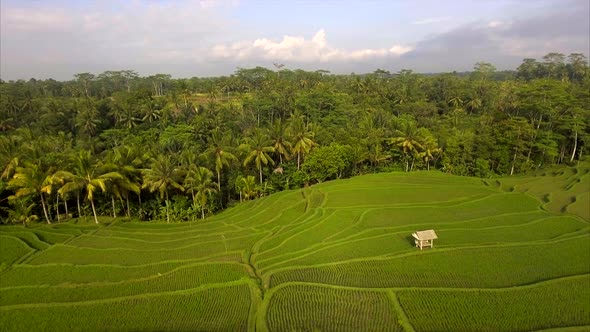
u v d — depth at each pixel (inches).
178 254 1876.2
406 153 3449.8
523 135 3393.2
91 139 3895.2
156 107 4719.5
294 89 5703.7
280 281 1489.9
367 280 1464.1
